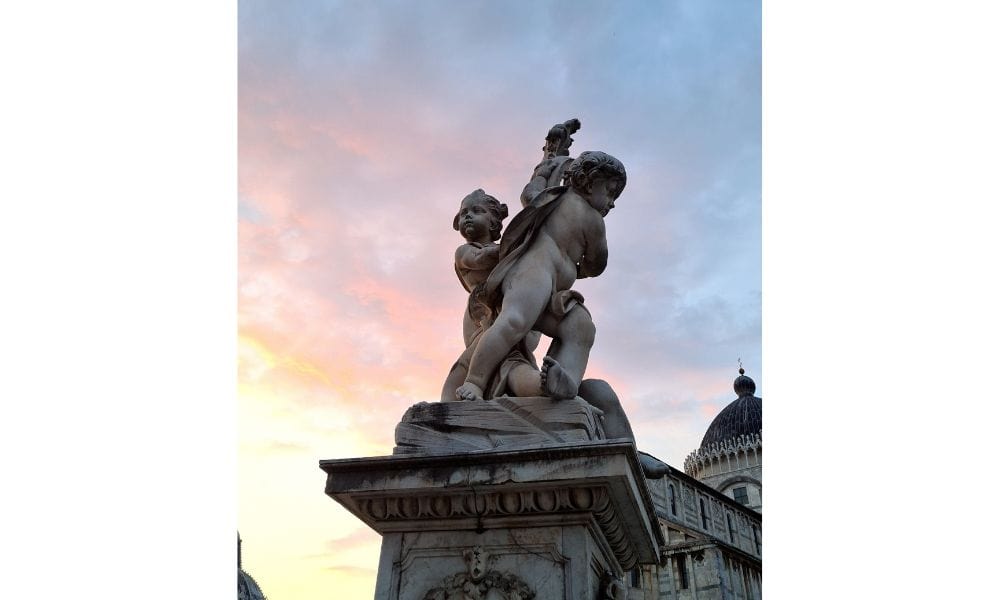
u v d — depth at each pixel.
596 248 3.90
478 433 3.10
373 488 2.92
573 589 2.70
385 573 2.91
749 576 26.48
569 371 3.55
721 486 44.66
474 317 3.86
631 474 2.84
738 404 48.03
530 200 4.10
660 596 25.53
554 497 2.80
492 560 2.84
